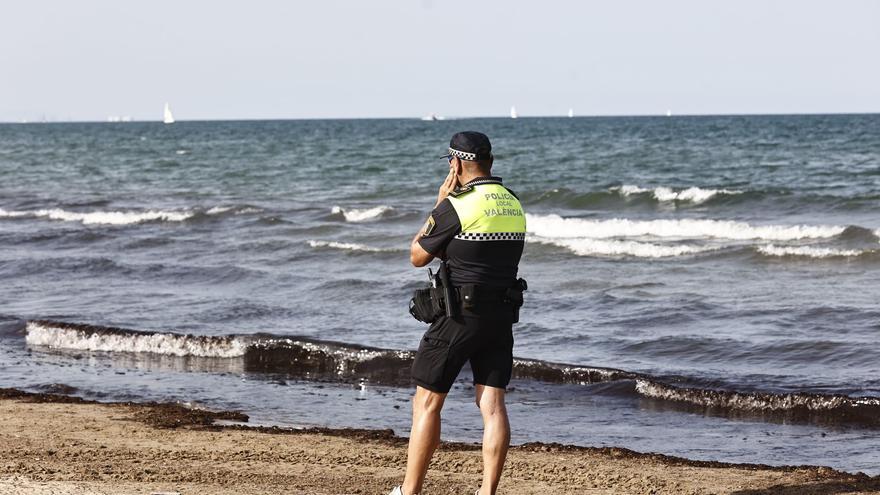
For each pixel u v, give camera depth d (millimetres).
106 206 39375
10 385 12820
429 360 6168
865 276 20766
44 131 184375
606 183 44531
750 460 9617
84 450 8844
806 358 13773
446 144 91500
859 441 10266
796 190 38719
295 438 9719
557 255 24438
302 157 71688
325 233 29734
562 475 8430
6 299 19328
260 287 20344
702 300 18109
